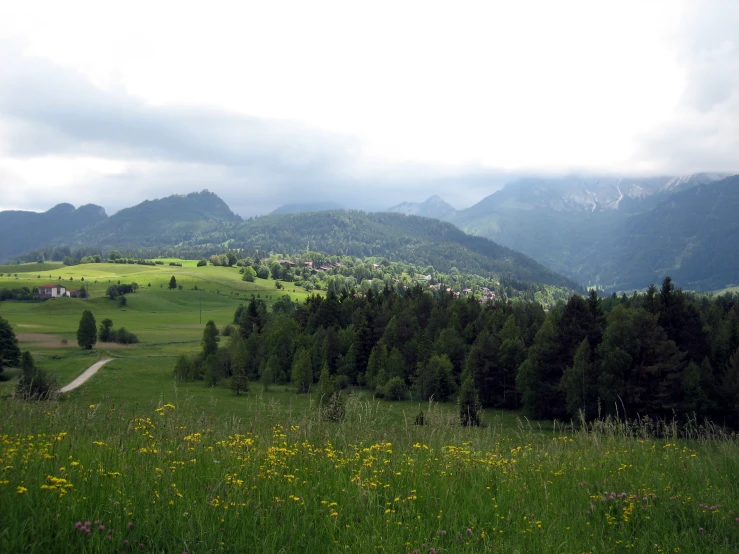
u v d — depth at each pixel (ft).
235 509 20.85
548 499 25.67
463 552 19.27
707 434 39.32
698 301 407.64
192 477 24.58
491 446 36.29
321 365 272.51
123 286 626.23
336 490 24.32
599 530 22.49
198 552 18.10
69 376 225.15
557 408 184.96
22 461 23.76
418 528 20.97
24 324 417.69
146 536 18.57
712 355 189.47
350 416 40.42
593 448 36.70
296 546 18.80
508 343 233.55
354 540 19.62
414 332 297.33
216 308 601.62
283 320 327.67
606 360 159.84
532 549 19.98
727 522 23.18
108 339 365.81
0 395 43.32
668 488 27.78
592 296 233.35
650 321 159.94
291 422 37.09
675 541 21.38
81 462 25.26
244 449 30.27
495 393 231.09
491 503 24.63
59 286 601.21
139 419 35.63
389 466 28.66
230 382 209.77
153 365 278.26
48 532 17.75
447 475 28.22
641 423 42.73
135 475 23.71
